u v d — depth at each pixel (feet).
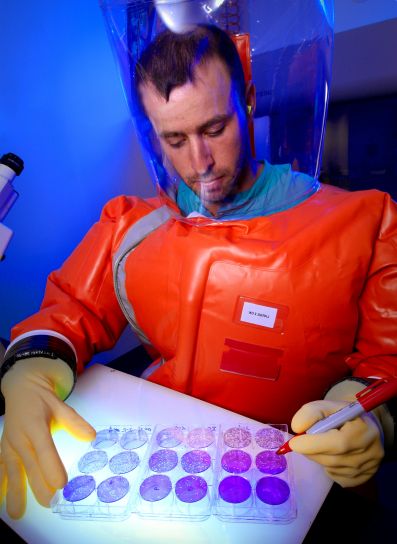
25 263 3.94
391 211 2.12
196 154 1.96
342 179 4.88
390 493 3.42
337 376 2.23
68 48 4.05
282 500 1.36
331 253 2.05
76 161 4.35
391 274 2.05
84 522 1.34
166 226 2.45
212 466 1.53
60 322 2.47
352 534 2.04
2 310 3.76
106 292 2.65
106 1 2.04
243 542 1.23
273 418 2.28
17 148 3.71
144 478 1.49
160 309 2.34
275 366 2.14
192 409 1.86
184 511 1.35
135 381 2.11
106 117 4.64
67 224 4.34
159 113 1.86
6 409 1.89
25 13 3.60
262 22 2.11
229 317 2.12
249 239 2.13
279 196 2.25
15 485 1.52
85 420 1.79
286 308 2.05
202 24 1.88
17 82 3.62
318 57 2.18
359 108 4.48
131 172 5.12
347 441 1.42
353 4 3.78
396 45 3.84
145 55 1.83
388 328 2.03
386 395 1.50
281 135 2.35
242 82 1.98
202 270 2.13
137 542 1.26
